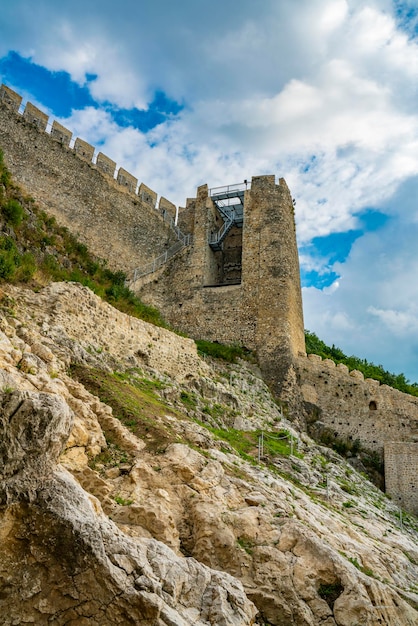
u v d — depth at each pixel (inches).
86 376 625.9
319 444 1160.2
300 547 429.7
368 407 1293.1
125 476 447.2
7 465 290.5
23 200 1195.3
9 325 603.2
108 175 1549.0
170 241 1672.0
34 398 310.7
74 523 295.4
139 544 332.8
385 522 743.7
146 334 919.0
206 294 1473.9
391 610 418.6
